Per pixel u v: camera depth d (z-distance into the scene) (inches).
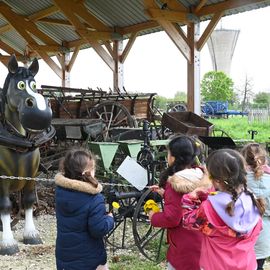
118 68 573.0
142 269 173.9
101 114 386.6
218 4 424.8
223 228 94.6
